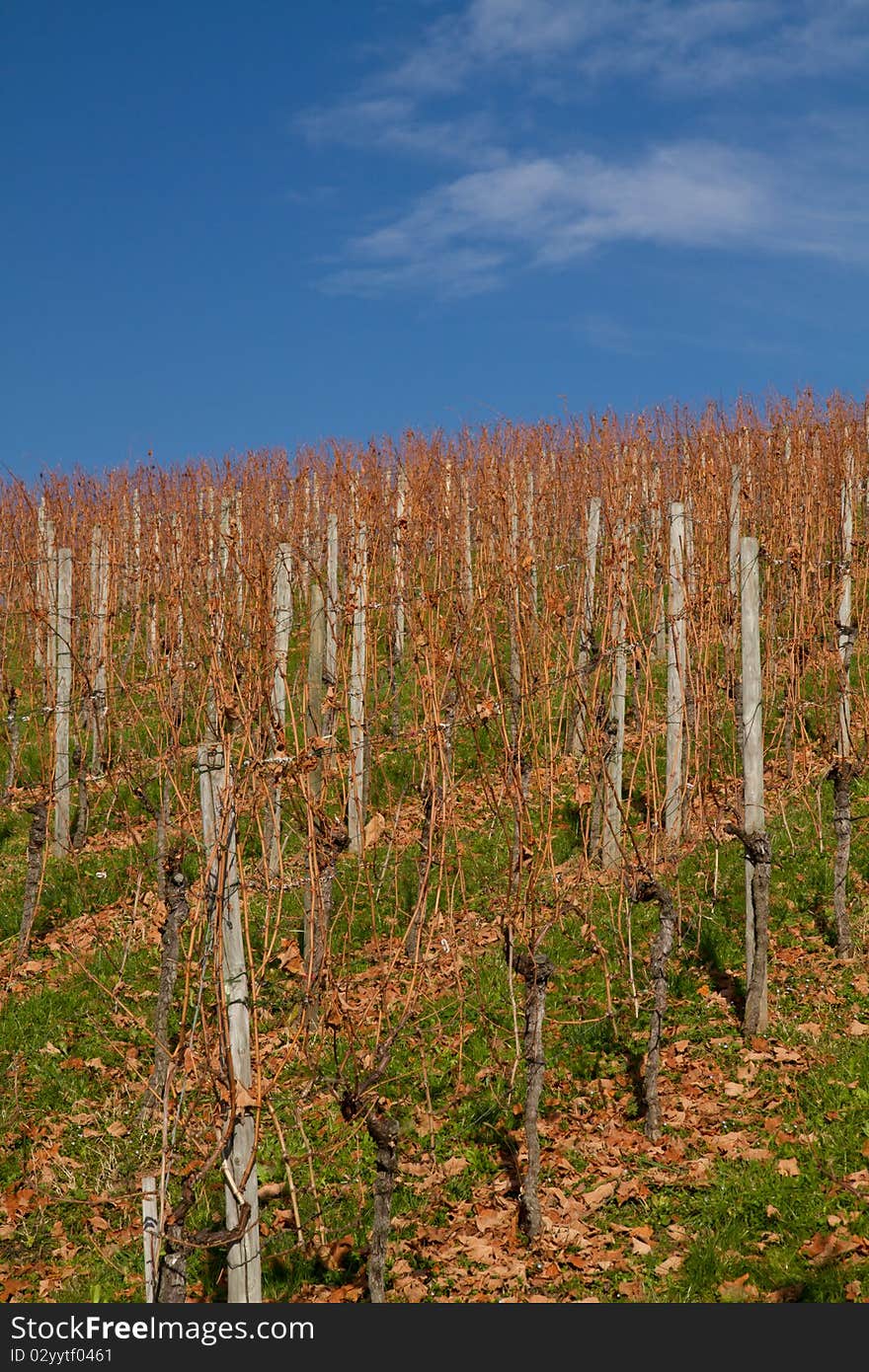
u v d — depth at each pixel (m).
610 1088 7.87
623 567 10.67
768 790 12.47
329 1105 7.75
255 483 19.14
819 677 14.30
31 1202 7.27
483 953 9.57
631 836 8.87
